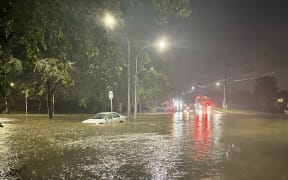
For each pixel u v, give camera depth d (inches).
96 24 451.2
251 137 987.3
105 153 700.0
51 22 413.4
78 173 510.9
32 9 386.3
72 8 414.3
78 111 2696.9
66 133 1105.4
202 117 2086.6
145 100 2910.9
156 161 607.5
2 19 395.5
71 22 430.9
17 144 847.1
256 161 602.9
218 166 559.5
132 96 2412.6
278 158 634.2
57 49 474.0
